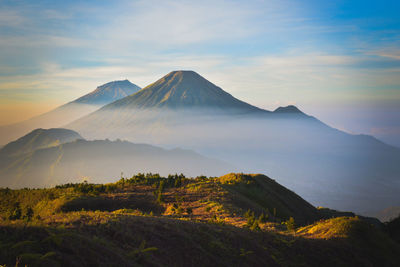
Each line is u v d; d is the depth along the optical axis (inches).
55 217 766.5
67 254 533.6
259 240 1011.3
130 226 772.6
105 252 585.6
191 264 711.7
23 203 2491.4
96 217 784.9
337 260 1011.9
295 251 1011.9
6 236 538.6
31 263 475.2
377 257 1098.1
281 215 2930.6
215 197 2421.3
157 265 632.4
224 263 772.6
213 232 943.0
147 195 2541.8
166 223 881.5
